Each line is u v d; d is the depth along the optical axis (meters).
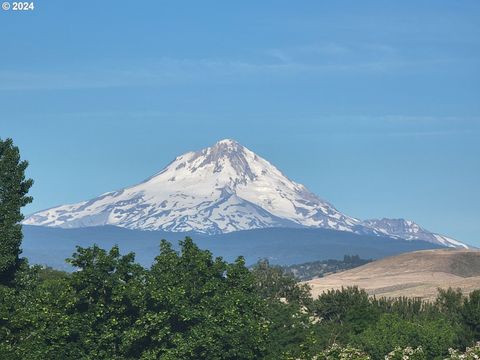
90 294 144.75
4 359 139.75
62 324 140.25
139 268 149.75
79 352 140.38
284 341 175.12
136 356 144.75
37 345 139.25
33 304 147.50
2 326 148.12
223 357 150.75
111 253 147.50
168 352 143.12
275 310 183.38
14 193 169.88
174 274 157.25
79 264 146.00
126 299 144.38
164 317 144.25
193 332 147.88
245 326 152.38
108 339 141.88
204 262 160.75
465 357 149.25
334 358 156.00
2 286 156.75
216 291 158.50
